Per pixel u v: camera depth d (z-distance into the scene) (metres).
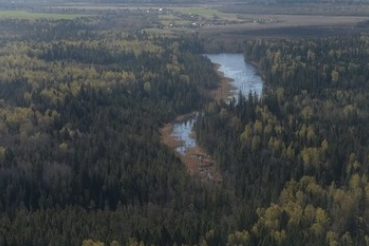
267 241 142.75
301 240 143.12
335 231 156.38
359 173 181.00
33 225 152.12
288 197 166.75
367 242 147.88
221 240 145.75
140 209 167.88
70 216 156.00
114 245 138.50
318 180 180.88
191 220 154.25
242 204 166.12
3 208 172.12
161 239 144.50
